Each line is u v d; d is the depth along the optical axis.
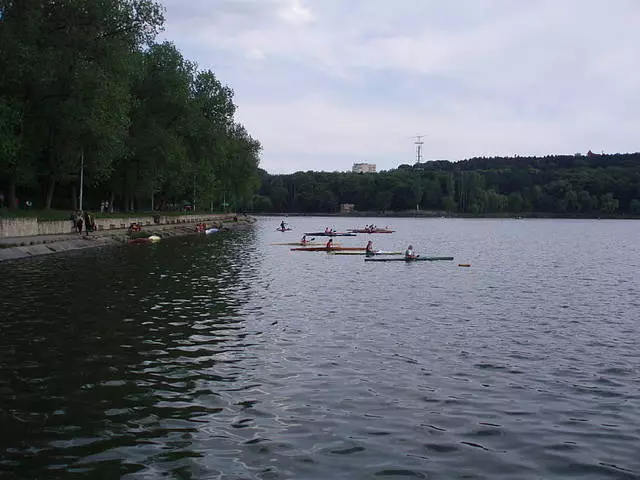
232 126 120.50
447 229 124.19
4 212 49.09
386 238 84.25
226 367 13.86
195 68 83.50
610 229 130.88
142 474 8.32
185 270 33.91
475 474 8.62
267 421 10.49
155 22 52.81
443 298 25.91
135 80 67.38
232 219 126.31
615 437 10.15
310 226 133.00
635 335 18.52
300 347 16.00
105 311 20.36
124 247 50.66
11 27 43.41
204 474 8.38
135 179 73.44
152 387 12.20
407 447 9.52
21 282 27.20
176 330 17.70
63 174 55.12
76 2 45.00
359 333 18.03
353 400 11.73
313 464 8.80
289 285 29.33
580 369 14.43
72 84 46.59
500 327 19.50
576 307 23.95
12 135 44.66
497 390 12.63
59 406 10.96
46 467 8.47
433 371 13.95
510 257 51.06
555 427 10.57
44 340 15.96
